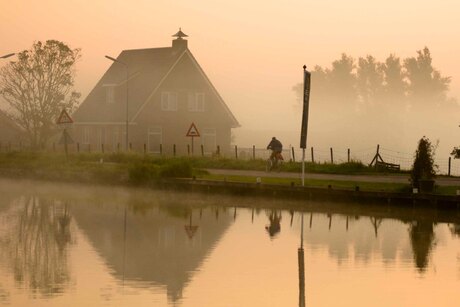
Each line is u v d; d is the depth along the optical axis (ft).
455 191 255.50
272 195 274.16
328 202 261.03
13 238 190.19
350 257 168.04
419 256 169.68
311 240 189.67
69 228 207.92
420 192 250.37
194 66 568.82
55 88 586.04
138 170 323.98
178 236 194.70
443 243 186.60
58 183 356.38
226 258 165.17
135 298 129.39
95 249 175.22
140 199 282.56
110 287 136.98
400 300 130.82
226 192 288.30
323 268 155.63
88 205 262.88
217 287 138.10
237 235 197.06
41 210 248.11
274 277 146.82
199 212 243.81
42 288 135.95
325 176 318.65
